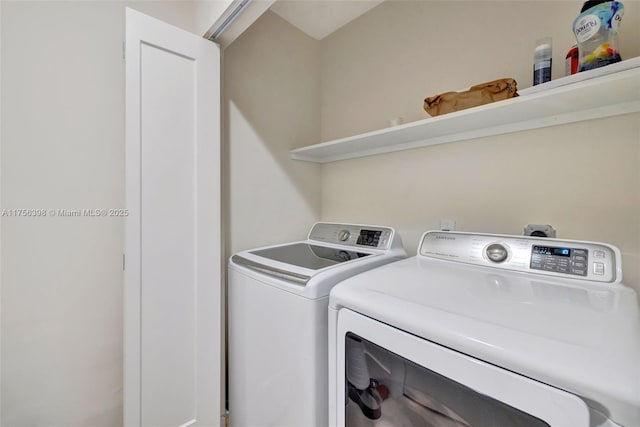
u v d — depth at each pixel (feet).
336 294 2.85
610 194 3.32
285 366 3.41
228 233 5.10
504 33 4.13
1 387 3.28
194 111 4.06
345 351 2.77
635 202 3.18
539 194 3.83
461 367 1.91
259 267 3.99
